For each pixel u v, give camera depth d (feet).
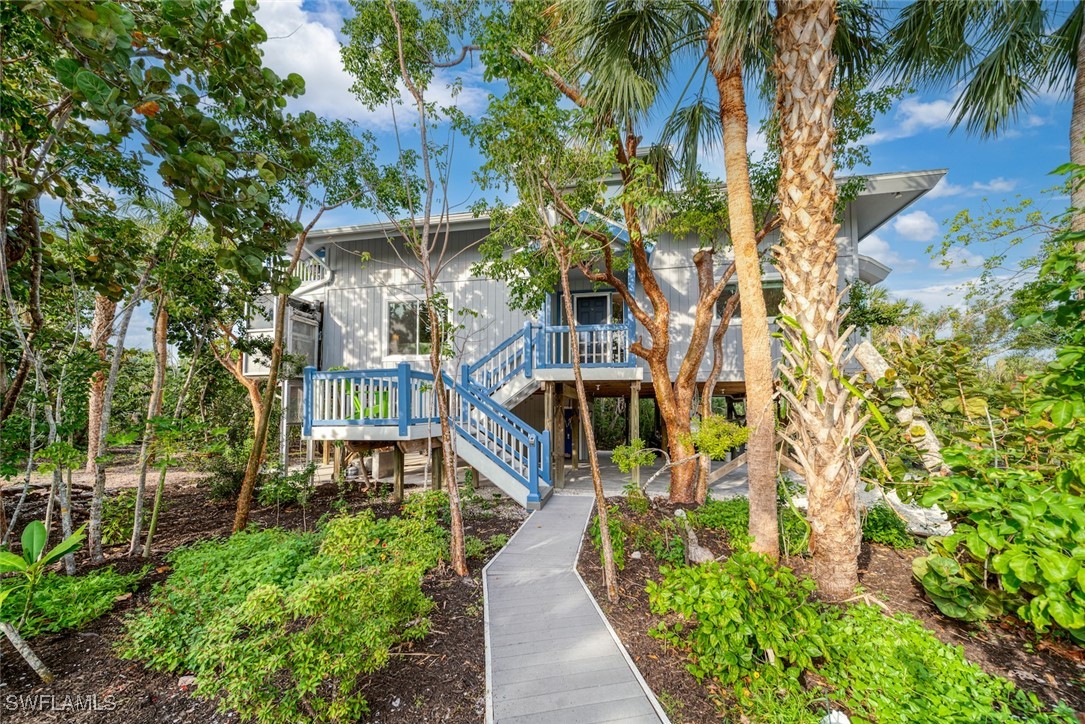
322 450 45.29
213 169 8.07
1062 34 16.72
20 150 11.30
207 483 27.91
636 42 17.39
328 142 17.29
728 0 12.47
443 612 12.46
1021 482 9.16
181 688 9.34
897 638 9.96
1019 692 8.65
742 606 9.04
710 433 16.89
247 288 21.93
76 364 14.24
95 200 14.53
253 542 15.16
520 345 34.73
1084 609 8.16
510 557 16.57
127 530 18.52
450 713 8.61
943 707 8.18
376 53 15.76
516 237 18.44
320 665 7.68
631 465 17.89
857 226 31.01
